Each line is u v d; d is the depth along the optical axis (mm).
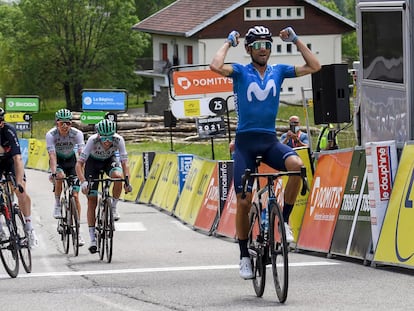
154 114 103250
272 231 12516
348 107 22609
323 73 22594
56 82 134250
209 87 34531
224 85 34562
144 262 18031
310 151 19016
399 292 13047
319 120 22938
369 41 20547
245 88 12844
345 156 17500
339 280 14352
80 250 20875
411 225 14867
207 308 12227
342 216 17141
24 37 131750
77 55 131750
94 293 13891
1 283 15422
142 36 135000
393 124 19375
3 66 133875
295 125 27047
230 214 22641
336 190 17594
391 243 15297
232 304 12508
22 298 13562
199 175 26375
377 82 20188
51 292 14109
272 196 12516
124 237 23422
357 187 16797
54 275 16312
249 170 12469
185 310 12148
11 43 132125
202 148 61812
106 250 18344
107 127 19281
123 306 12609
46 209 31969
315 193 18438
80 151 21359
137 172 36000
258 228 12945
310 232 18250
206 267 16828
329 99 22594
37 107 67625
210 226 23828
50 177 20891
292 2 99625
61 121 21062
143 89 143250
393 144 15734
